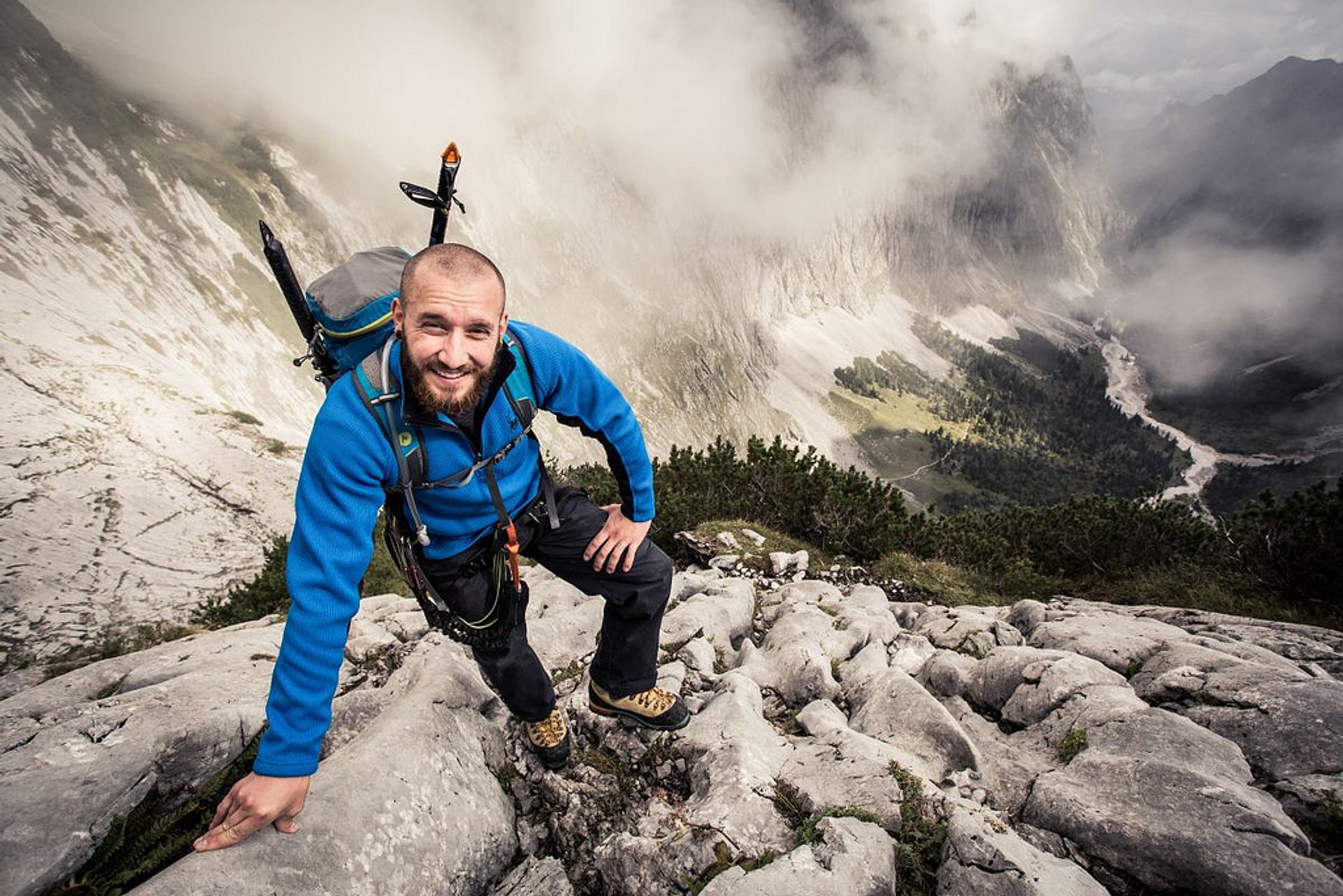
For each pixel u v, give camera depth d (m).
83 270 65.25
